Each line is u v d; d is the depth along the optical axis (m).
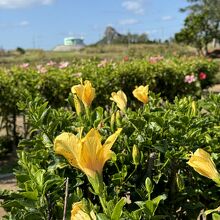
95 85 8.18
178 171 2.48
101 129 2.43
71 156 1.48
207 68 12.27
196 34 42.16
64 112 2.90
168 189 2.33
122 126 2.45
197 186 2.42
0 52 56.28
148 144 2.40
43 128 2.42
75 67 9.21
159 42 57.00
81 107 2.57
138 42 62.94
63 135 1.47
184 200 2.36
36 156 2.29
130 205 2.14
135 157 2.15
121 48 53.34
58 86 7.77
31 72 7.93
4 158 7.41
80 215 1.39
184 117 2.53
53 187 1.85
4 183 6.12
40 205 1.69
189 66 11.09
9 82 7.41
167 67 9.81
